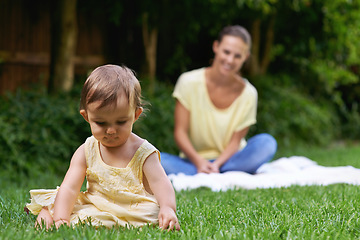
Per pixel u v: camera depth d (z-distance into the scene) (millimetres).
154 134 7684
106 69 2738
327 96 12383
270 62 12008
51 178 5762
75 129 6836
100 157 2930
